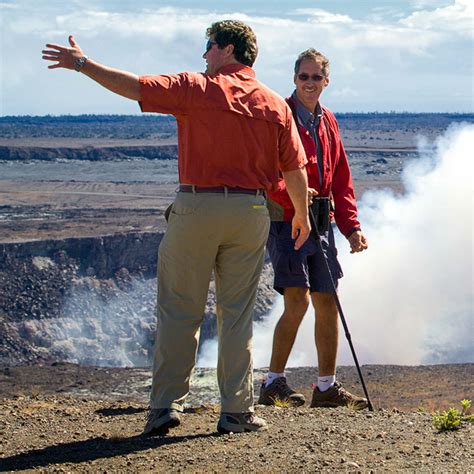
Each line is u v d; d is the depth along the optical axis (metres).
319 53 7.01
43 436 5.55
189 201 5.22
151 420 5.39
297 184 5.46
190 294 5.36
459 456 4.76
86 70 4.85
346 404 7.15
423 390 18.84
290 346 7.23
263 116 5.22
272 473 4.52
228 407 5.42
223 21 5.42
